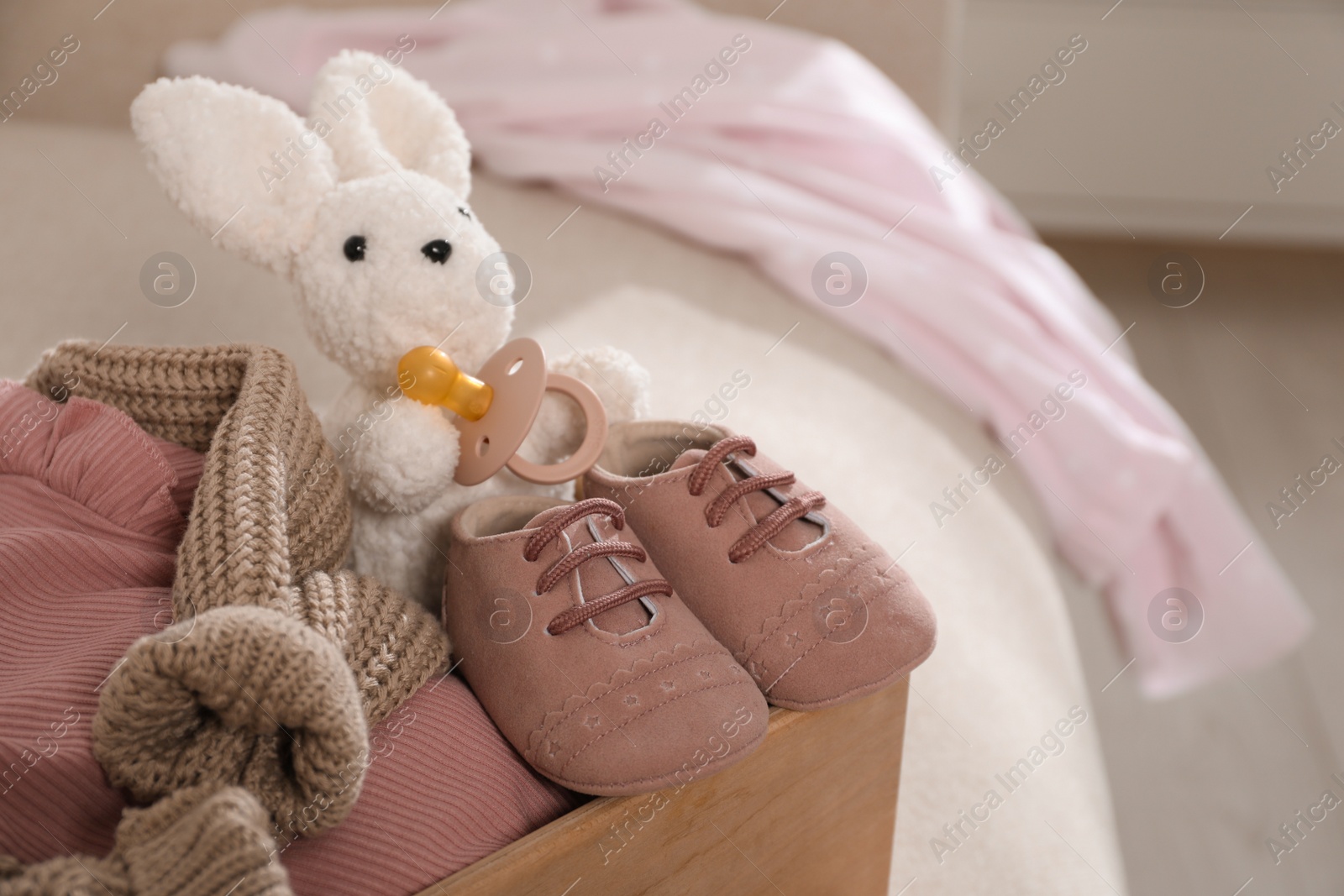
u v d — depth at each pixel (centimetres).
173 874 41
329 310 63
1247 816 129
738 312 121
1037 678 91
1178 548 131
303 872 49
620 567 61
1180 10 246
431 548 67
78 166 138
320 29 168
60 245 118
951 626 89
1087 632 152
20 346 100
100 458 60
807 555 63
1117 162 264
